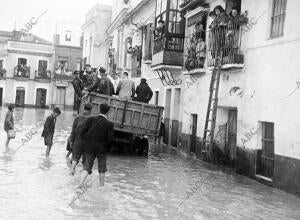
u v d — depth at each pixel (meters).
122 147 18.14
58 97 56.84
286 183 11.17
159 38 20.27
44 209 7.93
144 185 10.81
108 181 10.97
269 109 12.22
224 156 15.81
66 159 13.91
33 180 10.36
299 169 10.67
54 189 9.56
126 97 16.58
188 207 8.88
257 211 8.98
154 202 9.08
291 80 11.23
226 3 15.62
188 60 18.03
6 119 16.20
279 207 9.46
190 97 18.62
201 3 17.72
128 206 8.57
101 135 10.02
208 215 8.37
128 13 30.28
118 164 14.15
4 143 17.20
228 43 14.31
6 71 54.66
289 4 11.52
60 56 56.72
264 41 12.68
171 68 19.72
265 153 12.71
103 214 7.84
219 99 15.55
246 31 13.77
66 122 31.88
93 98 15.37
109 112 15.48
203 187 11.16
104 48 43.97
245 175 13.36
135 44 29.30
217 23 14.91
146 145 17.06
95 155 10.09
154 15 24.61
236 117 15.37
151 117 15.98
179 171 13.52
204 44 17.03
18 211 7.70
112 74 32.53
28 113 40.34
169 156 17.36
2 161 12.89
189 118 18.66
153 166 14.20
